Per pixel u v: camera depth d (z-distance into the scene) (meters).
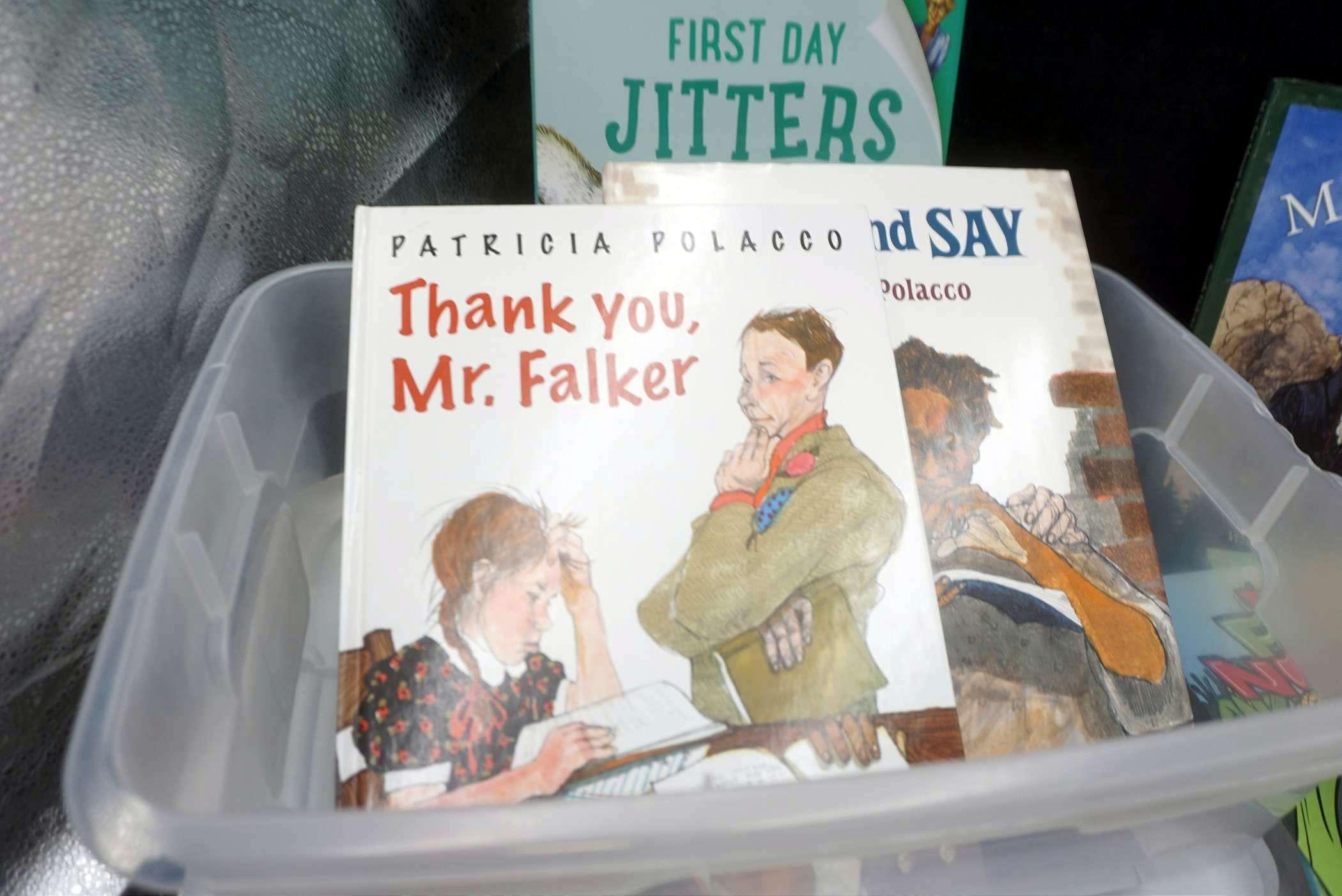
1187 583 0.50
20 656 0.35
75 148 0.37
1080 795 0.30
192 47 0.43
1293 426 0.63
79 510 0.38
